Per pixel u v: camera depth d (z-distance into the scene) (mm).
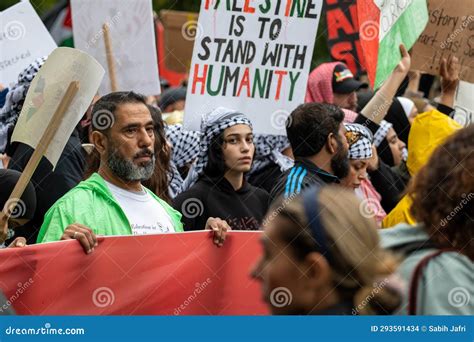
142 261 8461
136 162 9055
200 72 10867
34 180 10062
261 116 10984
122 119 9047
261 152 11930
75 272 8188
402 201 9953
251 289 8797
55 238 8656
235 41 10898
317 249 5500
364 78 15570
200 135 10602
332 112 10023
